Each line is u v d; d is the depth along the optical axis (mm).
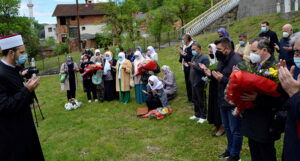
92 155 5176
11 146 3006
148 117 7133
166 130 6160
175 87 8469
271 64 2881
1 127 2977
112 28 19938
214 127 5758
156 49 18828
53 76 16594
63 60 23703
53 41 36188
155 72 8406
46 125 7320
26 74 5172
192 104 7734
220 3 21094
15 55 3148
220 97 4270
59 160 5160
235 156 4203
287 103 2168
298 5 14828
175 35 22531
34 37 28203
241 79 2650
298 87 2127
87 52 10859
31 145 3225
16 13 22203
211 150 4934
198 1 22031
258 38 3068
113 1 19812
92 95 10227
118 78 8648
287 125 2219
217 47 4188
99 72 8867
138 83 8469
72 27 43344
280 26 13219
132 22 19984
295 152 2137
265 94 2664
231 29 16359
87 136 6207
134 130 6367
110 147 5457
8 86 3055
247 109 2998
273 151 2982
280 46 5727
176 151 5055
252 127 2967
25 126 3146
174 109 7543
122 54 8633
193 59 6039
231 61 4086
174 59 14562
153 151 5176
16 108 2955
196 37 18141
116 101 9055
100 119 7398
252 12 18500
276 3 16391
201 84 6098
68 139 6176
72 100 8820
